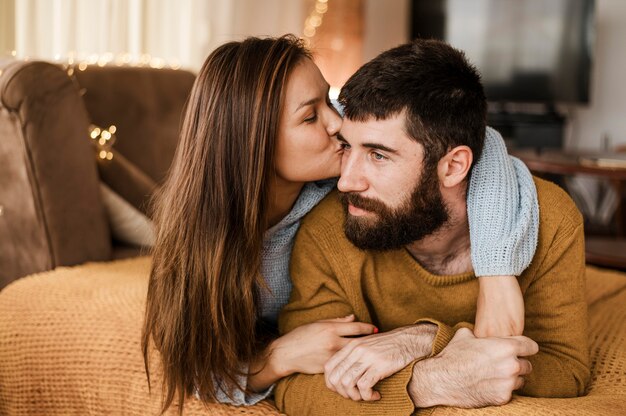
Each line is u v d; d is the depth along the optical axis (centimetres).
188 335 120
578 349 120
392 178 111
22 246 186
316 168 117
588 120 504
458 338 109
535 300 120
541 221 118
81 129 188
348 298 124
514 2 477
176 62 330
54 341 143
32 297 154
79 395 137
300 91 113
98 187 193
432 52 113
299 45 119
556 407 106
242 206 116
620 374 127
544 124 462
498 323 110
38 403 143
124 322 142
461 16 488
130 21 302
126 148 234
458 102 111
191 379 121
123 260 191
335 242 123
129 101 237
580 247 120
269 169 114
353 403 111
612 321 152
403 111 108
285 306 131
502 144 123
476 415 105
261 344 127
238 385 120
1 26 243
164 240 120
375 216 113
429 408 109
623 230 340
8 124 179
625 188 346
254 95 112
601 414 104
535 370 116
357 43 503
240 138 113
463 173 113
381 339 112
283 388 121
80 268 177
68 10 269
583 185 469
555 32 471
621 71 493
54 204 183
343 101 115
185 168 118
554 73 475
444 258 125
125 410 131
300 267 126
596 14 477
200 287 118
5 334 149
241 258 117
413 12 501
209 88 115
